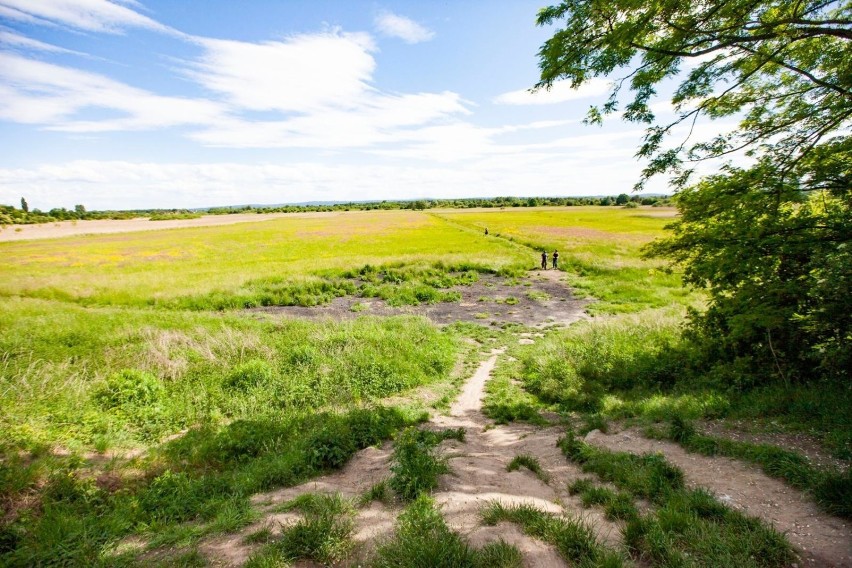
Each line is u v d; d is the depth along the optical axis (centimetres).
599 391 988
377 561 358
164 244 5166
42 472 541
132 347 1127
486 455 661
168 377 984
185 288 2311
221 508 495
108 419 740
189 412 827
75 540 426
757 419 673
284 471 592
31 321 1370
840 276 651
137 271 3169
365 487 537
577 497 496
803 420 629
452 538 367
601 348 1218
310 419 825
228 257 3978
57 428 688
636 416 805
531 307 2119
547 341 1449
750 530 382
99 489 540
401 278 2717
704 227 831
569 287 2564
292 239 5478
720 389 847
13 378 862
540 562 351
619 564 336
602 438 702
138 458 644
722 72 697
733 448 567
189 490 547
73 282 2466
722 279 846
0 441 605
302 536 386
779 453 520
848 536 372
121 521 467
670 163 778
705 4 579
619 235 5031
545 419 874
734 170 786
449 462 598
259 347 1183
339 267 2947
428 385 1108
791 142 741
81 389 834
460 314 1997
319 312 2022
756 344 877
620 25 584
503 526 407
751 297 786
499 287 2578
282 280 2564
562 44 646
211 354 1106
